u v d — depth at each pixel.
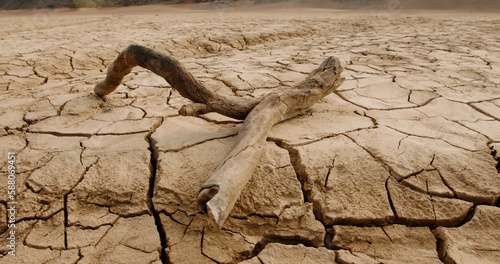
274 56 5.90
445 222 1.75
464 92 3.54
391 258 1.58
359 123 2.64
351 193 1.88
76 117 2.76
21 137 2.45
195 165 2.09
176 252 1.63
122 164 2.12
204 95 2.37
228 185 1.53
